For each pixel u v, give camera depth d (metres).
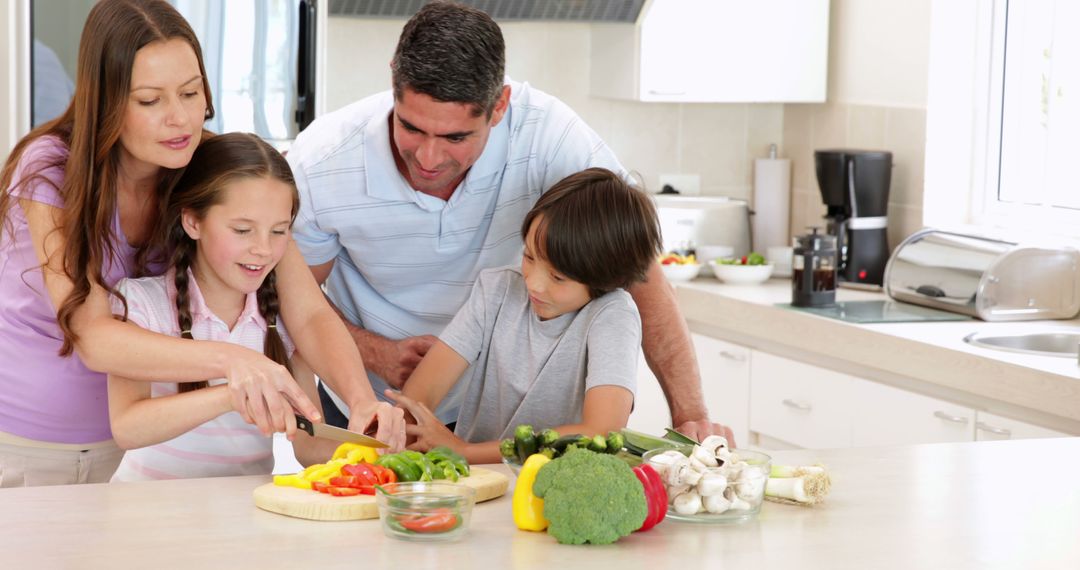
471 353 2.33
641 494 1.55
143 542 1.52
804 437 3.74
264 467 2.14
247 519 1.62
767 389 3.88
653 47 4.42
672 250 4.46
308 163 2.40
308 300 2.15
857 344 3.50
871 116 4.41
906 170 4.24
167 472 2.08
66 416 2.11
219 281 2.09
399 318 2.58
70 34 3.65
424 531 1.54
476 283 2.36
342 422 2.68
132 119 1.87
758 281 4.27
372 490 1.68
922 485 1.82
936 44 4.11
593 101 4.78
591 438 1.80
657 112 4.85
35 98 3.65
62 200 1.89
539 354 2.24
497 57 2.07
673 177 4.89
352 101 4.51
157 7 1.89
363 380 2.04
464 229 2.44
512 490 1.81
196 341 1.83
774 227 4.79
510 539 1.57
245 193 1.94
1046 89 4.01
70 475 2.15
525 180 2.42
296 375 2.20
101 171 1.89
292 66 3.85
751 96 4.53
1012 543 1.56
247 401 1.77
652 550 1.53
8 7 3.59
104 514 1.63
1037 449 2.05
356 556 1.49
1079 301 3.63
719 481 1.63
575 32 4.71
